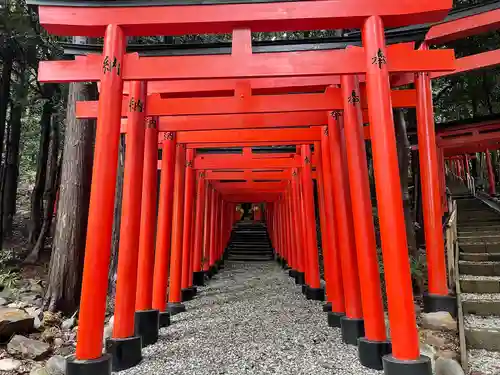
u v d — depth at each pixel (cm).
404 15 397
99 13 411
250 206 3128
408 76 630
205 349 487
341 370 401
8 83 1046
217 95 606
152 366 428
